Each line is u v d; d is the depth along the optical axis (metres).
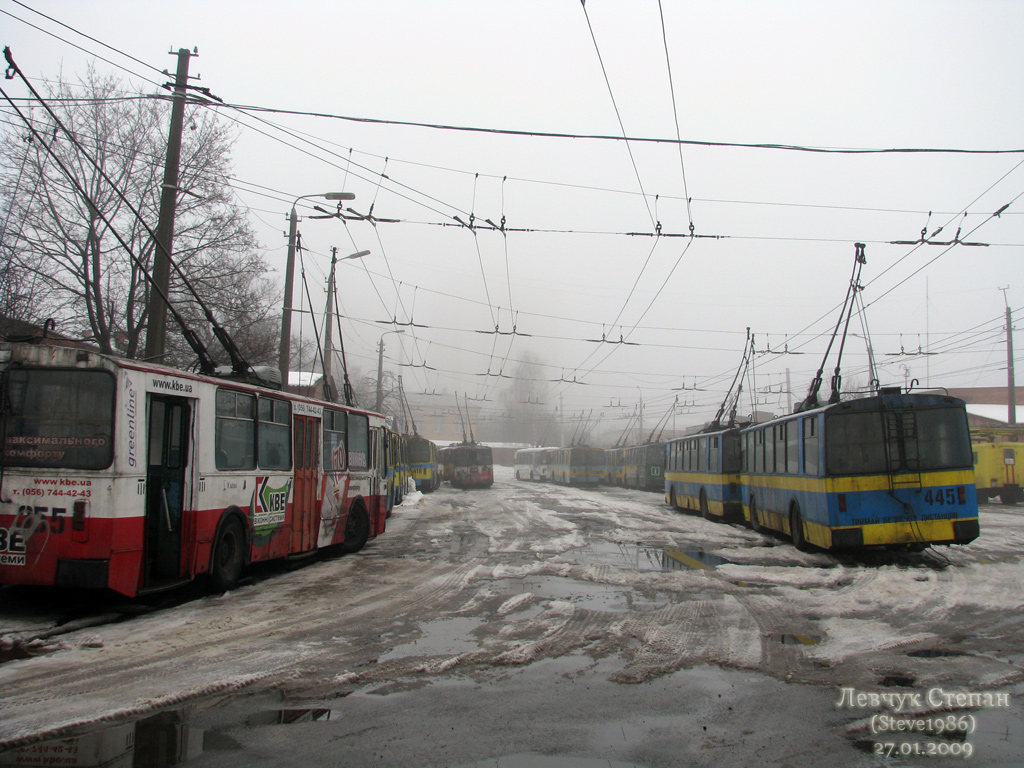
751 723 4.85
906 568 11.72
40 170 19.80
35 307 19.94
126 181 21.17
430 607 8.70
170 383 8.66
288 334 19.73
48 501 7.71
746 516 19.03
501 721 4.87
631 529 18.95
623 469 49.12
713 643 6.90
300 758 4.26
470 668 6.11
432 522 21.27
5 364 7.97
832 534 12.37
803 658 6.39
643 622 7.80
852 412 12.67
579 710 5.09
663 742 4.52
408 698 5.33
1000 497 32.94
